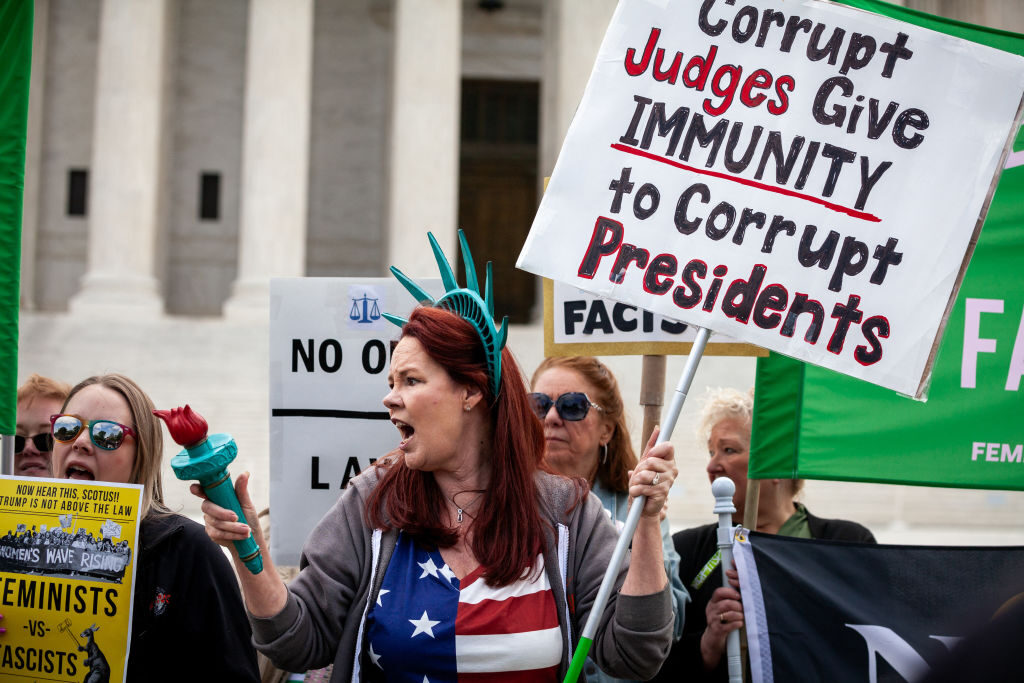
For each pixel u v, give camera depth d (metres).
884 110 2.81
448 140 23.88
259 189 24.03
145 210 24.23
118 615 2.78
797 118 2.81
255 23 24.39
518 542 2.51
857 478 3.42
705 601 3.83
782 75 2.83
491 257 29.78
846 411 3.44
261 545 2.39
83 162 27.64
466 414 2.60
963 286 3.46
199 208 27.97
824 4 2.83
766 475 3.46
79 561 2.82
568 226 2.78
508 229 29.95
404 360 2.54
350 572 2.58
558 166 2.80
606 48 2.85
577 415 3.70
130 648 2.84
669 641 2.51
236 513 2.31
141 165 24.25
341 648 2.49
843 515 17.36
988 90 2.79
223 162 28.05
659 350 3.84
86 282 24.02
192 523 2.98
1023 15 20.33
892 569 3.23
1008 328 3.45
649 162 2.80
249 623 2.99
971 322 3.45
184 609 2.87
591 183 2.79
